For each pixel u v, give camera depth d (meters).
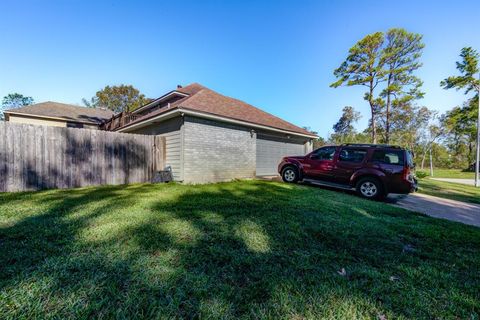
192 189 6.14
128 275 1.79
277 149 11.56
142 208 3.84
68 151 6.34
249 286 1.73
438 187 10.45
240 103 11.75
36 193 5.23
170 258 2.11
